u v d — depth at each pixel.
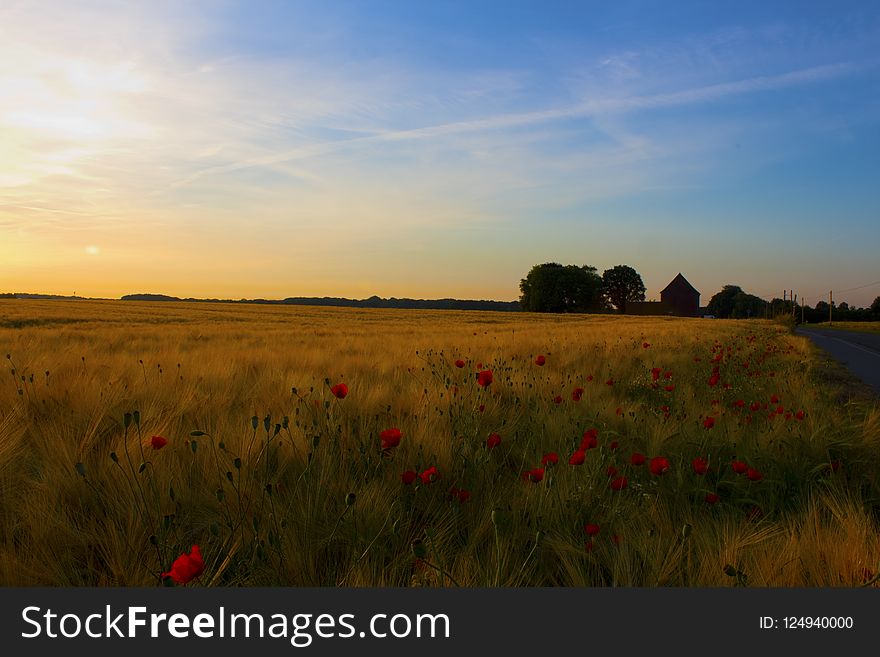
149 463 3.20
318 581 2.49
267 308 69.56
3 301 63.41
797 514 3.20
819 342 27.91
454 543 2.84
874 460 4.27
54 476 3.18
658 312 129.62
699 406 6.11
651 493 3.44
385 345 14.41
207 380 6.75
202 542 2.71
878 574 2.18
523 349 13.36
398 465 3.61
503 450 4.38
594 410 5.30
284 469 3.49
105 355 9.98
